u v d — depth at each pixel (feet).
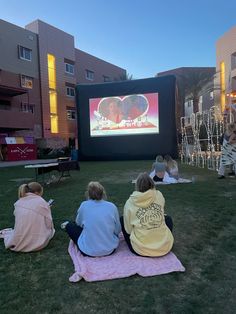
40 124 104.42
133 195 12.42
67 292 9.63
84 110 69.51
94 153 69.21
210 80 123.65
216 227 15.51
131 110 66.74
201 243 13.47
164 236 12.05
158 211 12.10
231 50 100.58
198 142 47.78
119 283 10.08
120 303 8.95
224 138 30.89
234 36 98.84
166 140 65.16
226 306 8.68
